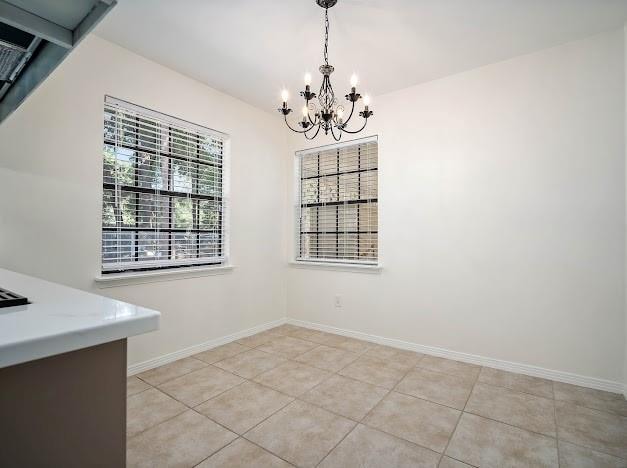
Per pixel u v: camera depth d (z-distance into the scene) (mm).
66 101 2117
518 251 2506
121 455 769
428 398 2105
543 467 1492
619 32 2162
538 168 2432
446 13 1984
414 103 2971
